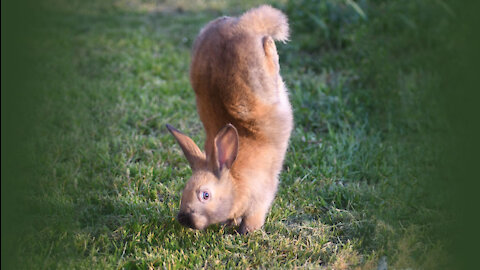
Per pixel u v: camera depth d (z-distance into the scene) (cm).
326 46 1584
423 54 1454
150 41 1716
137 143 1148
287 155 1093
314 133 1192
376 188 997
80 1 2161
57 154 1123
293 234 884
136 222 893
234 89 807
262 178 841
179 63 1538
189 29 1817
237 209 830
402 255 827
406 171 1034
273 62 870
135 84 1417
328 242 865
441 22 1546
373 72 1371
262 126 833
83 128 1225
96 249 857
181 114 1259
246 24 853
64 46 1684
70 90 1391
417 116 1203
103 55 1608
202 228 795
